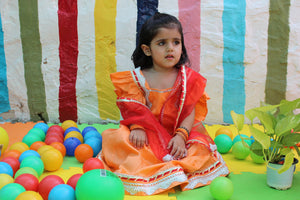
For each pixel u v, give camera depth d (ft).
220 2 11.10
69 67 11.61
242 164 7.80
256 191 6.23
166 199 5.93
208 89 11.49
